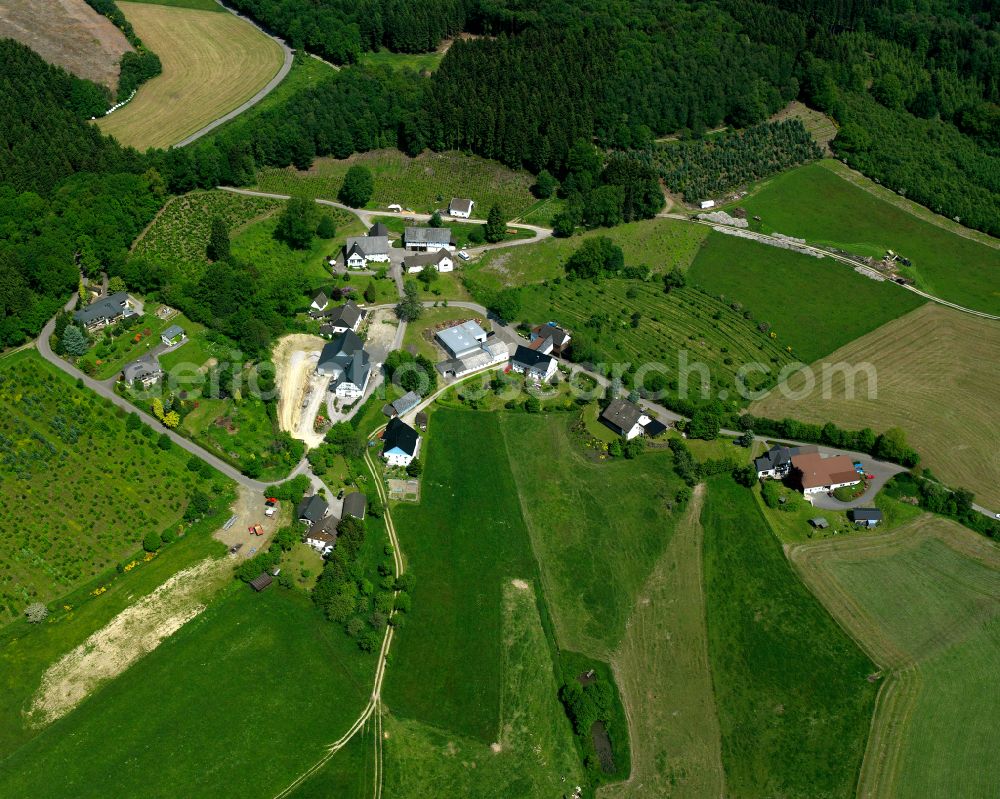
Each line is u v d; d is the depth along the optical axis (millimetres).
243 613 125812
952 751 115375
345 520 133750
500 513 144375
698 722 118688
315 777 110188
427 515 142625
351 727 115500
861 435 156750
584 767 113688
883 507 147875
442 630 127125
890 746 115938
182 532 135250
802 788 112062
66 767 109000
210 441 150250
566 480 150625
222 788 108375
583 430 159875
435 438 156375
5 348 164125
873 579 136875
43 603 124500
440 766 112625
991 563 139750
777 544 141875
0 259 165250
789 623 130500
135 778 108500
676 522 144750
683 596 133875
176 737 112438
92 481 141000
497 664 123812
